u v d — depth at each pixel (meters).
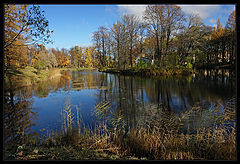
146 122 5.30
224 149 3.01
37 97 9.89
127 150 3.39
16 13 5.31
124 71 25.62
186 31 21.33
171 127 4.76
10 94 9.80
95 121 5.52
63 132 4.42
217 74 17.97
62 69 53.41
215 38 26.47
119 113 6.37
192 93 9.75
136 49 30.72
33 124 5.21
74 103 8.34
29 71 18.92
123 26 28.23
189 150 3.22
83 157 2.94
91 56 59.31
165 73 19.08
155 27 21.17
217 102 7.40
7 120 5.50
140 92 10.80
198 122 5.07
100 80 18.70
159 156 3.07
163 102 8.08
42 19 4.95
